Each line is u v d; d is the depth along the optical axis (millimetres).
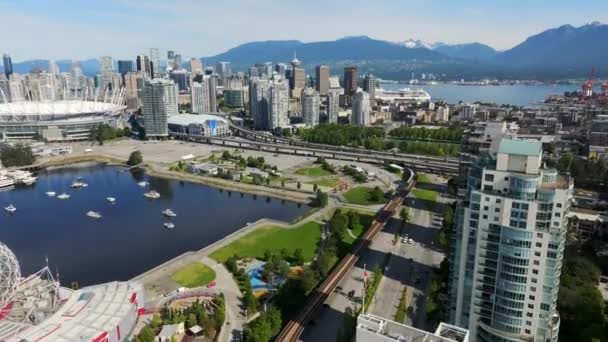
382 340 143375
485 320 197500
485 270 193125
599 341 190875
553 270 176125
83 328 197000
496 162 195000
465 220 195625
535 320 183875
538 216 177125
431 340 141125
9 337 190125
